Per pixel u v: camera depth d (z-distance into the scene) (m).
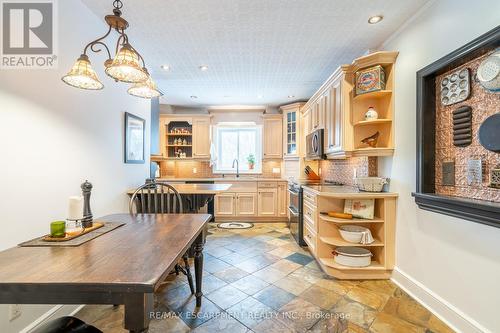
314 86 3.89
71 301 0.86
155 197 2.22
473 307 1.44
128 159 2.61
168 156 5.18
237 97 4.53
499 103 1.35
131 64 1.30
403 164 2.10
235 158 5.40
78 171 1.89
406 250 2.06
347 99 2.42
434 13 1.76
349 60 2.91
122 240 1.28
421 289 1.86
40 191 1.56
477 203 1.34
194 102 4.90
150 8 1.93
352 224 2.54
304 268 2.50
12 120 1.40
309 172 4.35
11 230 1.38
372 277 2.26
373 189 2.32
